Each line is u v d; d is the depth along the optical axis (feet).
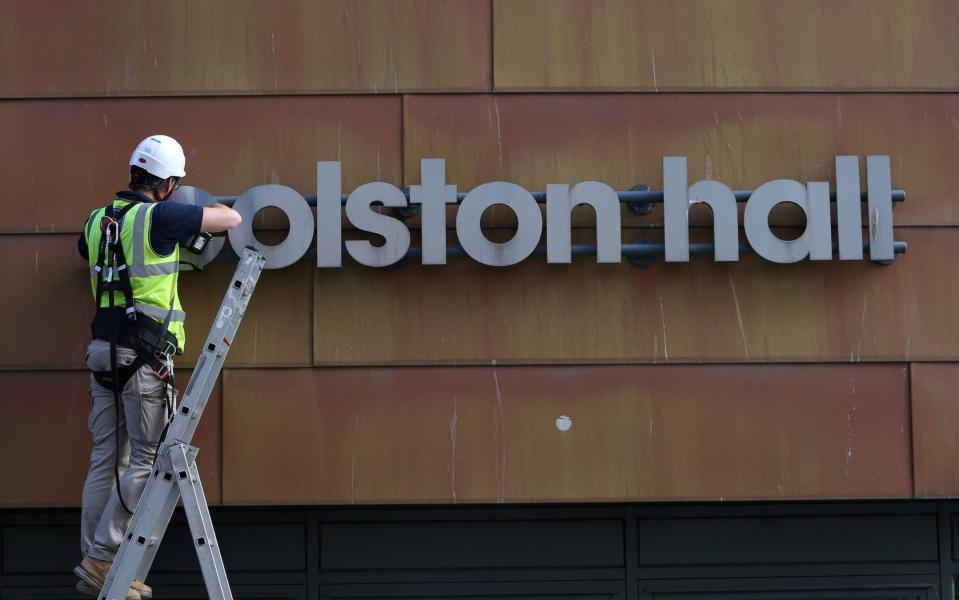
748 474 16.93
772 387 17.03
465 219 16.53
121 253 14.48
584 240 17.07
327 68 17.20
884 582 18.25
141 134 17.17
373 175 17.11
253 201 16.57
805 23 17.28
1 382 17.01
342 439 16.92
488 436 16.94
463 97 17.17
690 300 17.08
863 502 18.33
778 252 16.53
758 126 17.20
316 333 17.01
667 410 16.99
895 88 17.24
